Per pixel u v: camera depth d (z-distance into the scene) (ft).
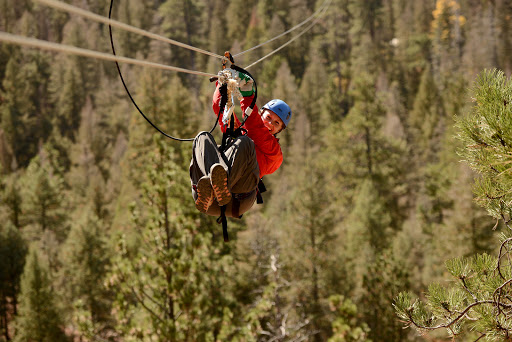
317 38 344.28
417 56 306.76
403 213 135.64
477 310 13.96
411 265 80.69
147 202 40.29
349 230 92.94
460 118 14.08
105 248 98.68
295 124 216.33
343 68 311.47
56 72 345.10
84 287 94.53
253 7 395.14
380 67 308.40
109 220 161.17
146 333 33.30
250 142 10.08
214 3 412.57
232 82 10.52
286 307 80.53
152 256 37.17
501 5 269.44
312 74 270.87
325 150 188.96
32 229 137.08
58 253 116.37
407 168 155.84
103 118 314.14
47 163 201.26
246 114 10.70
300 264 83.92
